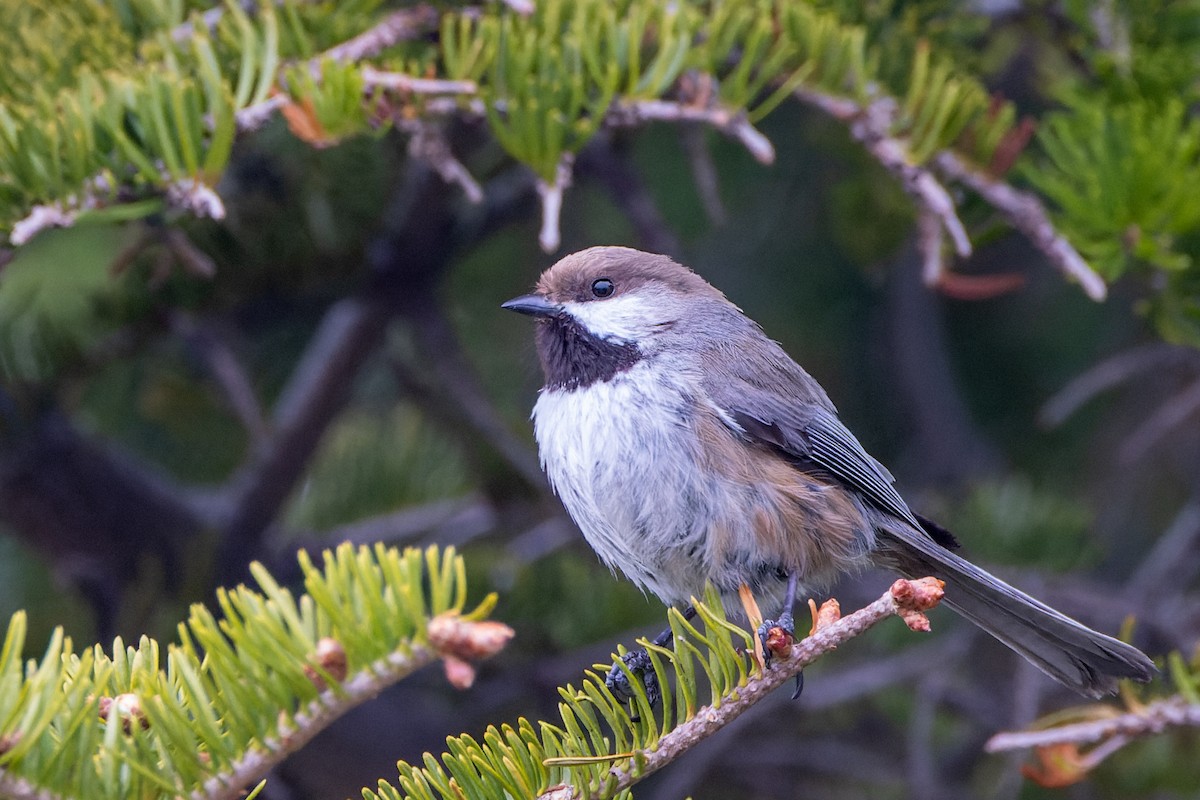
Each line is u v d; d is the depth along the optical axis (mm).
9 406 10195
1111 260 7348
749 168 11938
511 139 6512
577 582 10742
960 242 7203
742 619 8086
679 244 10602
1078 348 12727
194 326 10391
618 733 4875
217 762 4121
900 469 13133
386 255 10484
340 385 10734
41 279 9430
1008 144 7477
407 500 11438
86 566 10859
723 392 7688
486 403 10961
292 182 9523
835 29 7449
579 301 7996
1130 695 6641
